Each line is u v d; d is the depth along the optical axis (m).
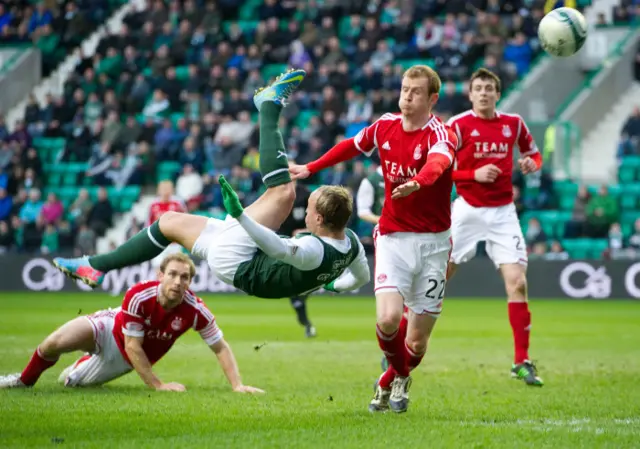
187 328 12.78
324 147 38.31
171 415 10.42
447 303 33.31
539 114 40.62
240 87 43.41
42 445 8.61
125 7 51.47
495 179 15.10
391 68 41.06
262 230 9.52
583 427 9.92
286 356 17.75
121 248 10.70
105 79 45.62
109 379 12.93
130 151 41.97
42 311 28.47
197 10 46.69
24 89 49.09
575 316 28.14
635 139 39.00
